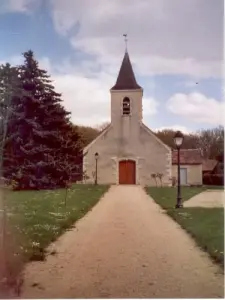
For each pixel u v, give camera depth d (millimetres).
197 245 13508
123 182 31781
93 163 30531
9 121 14375
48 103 15820
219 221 14961
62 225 16688
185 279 9812
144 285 9297
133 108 30109
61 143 18984
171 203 24391
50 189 19344
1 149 14180
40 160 17281
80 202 22844
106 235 15641
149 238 15023
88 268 10859
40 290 9023
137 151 32219
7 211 13500
